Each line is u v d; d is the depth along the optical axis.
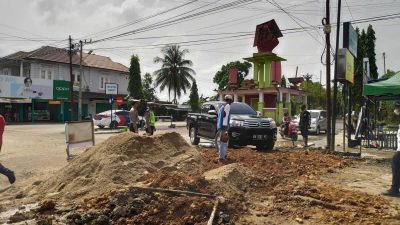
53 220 5.59
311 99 71.62
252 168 9.81
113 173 7.52
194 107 67.06
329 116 16.30
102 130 29.33
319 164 11.32
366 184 8.65
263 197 7.12
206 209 5.78
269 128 14.51
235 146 15.45
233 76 41.12
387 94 15.65
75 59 48.84
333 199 6.98
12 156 13.68
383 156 14.55
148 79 76.75
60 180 7.86
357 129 19.27
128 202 5.96
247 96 41.34
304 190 7.59
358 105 30.08
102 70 51.81
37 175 9.74
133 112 14.73
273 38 37.06
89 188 7.11
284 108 37.00
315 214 6.07
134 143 8.73
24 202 6.90
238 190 7.36
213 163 10.45
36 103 44.66
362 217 5.89
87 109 49.16
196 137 17.19
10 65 46.78
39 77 44.91
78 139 12.45
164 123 45.81
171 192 6.39
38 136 23.58
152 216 5.59
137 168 7.91
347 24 15.62
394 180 7.52
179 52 62.06
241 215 5.95
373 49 33.97
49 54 46.75
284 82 66.50
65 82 45.22
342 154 14.50
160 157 9.05
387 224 5.52
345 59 15.08
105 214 5.70
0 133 8.76
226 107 11.02
